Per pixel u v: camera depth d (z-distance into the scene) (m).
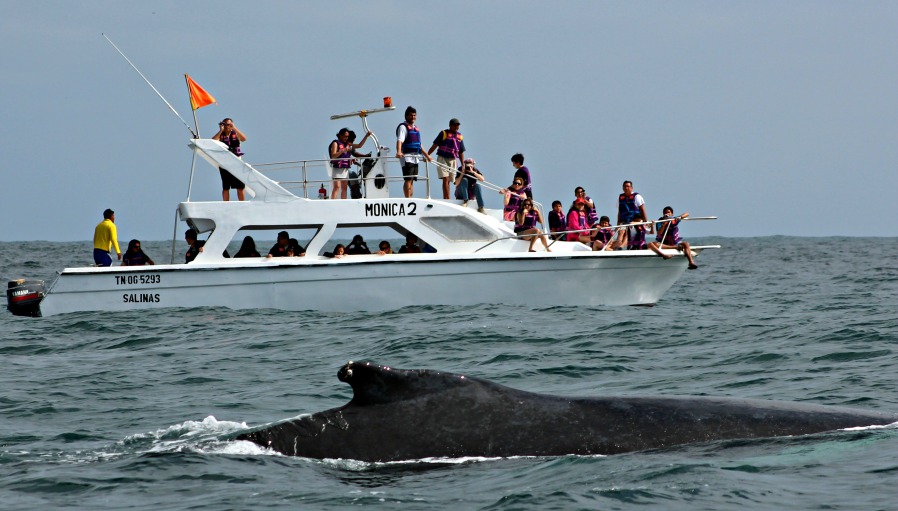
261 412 47.16
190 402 50.06
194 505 28.77
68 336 75.88
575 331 72.25
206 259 86.25
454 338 69.44
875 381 49.50
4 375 59.59
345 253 89.06
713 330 72.50
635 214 92.81
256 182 86.88
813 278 145.12
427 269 84.94
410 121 89.94
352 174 92.00
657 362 59.56
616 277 88.19
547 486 28.39
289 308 84.50
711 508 27.14
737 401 33.59
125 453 35.69
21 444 40.16
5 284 141.38
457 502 27.75
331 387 53.88
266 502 28.39
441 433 30.53
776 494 28.06
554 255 86.06
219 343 71.38
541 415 31.44
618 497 27.89
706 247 89.19
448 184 91.56
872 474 29.27
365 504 27.83
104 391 53.72
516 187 91.06
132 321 80.88
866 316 80.12
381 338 70.56
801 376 52.41
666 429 31.67
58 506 29.77
